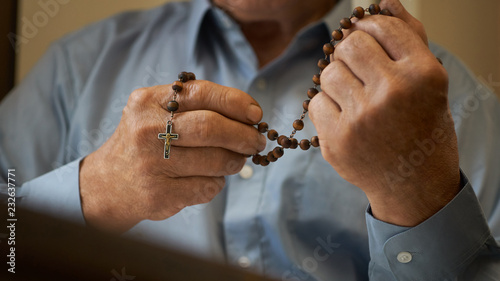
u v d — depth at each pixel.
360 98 0.76
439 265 0.90
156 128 0.85
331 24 1.31
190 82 0.87
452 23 1.90
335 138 0.78
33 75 1.51
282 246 1.15
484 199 1.20
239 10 1.31
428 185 0.83
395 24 0.79
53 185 1.03
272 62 1.29
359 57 0.77
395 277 0.95
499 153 1.27
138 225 1.17
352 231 1.17
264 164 0.94
